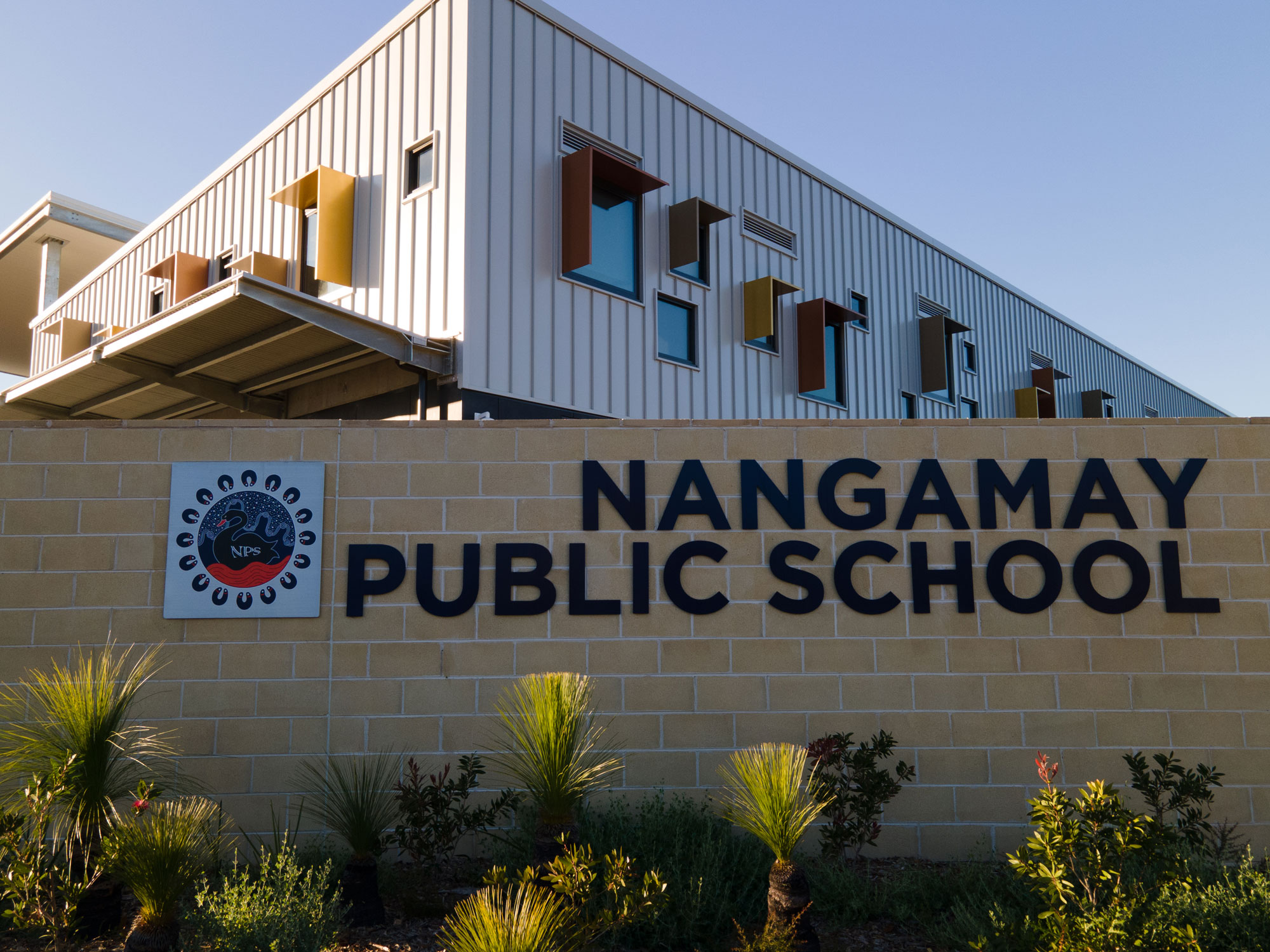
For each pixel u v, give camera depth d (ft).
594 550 20.95
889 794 18.98
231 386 39.50
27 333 86.94
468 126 36.78
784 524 21.17
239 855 19.56
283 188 42.24
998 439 21.49
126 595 20.24
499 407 36.52
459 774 20.13
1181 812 19.27
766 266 52.08
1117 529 21.17
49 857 15.47
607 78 43.37
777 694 20.65
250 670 20.21
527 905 12.43
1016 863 14.24
